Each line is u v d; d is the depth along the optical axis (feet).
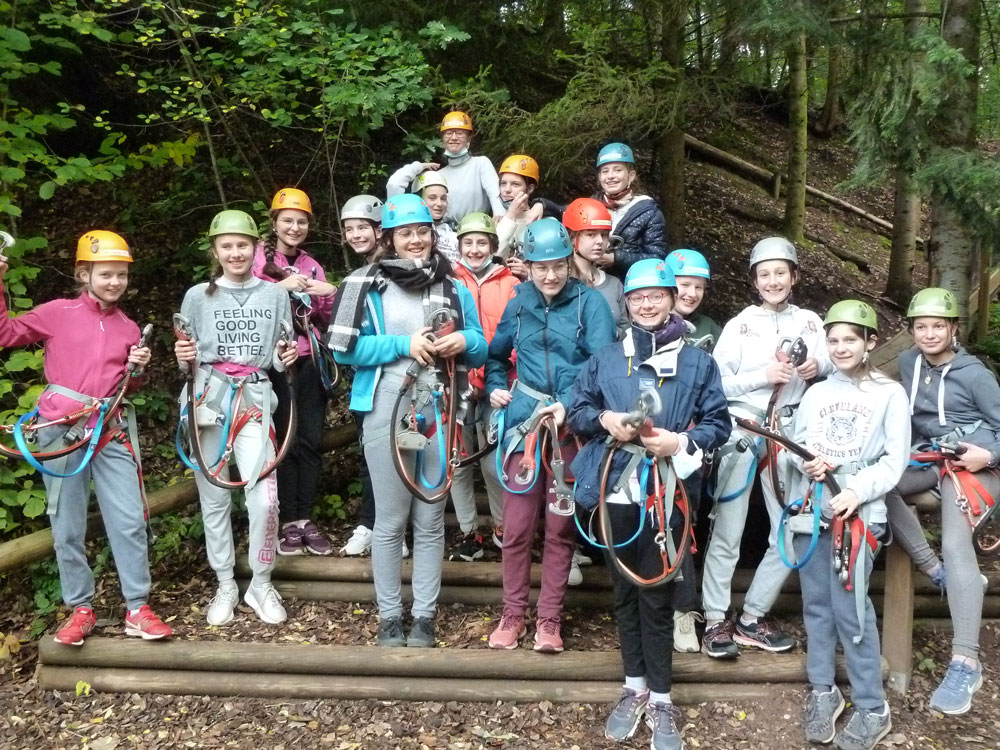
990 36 14.19
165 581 12.09
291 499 12.33
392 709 10.07
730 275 23.40
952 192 12.37
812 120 39.63
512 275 12.37
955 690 10.16
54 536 10.21
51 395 10.07
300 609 11.68
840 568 9.53
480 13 17.54
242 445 10.87
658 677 9.32
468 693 10.21
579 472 9.21
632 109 16.29
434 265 10.21
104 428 10.30
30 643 11.15
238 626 11.14
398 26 16.74
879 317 23.41
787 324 10.81
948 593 10.39
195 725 9.75
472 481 12.61
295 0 15.94
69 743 9.43
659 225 12.64
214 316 10.73
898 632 10.60
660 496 8.82
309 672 10.37
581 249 11.37
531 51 19.02
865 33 12.75
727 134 35.01
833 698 9.81
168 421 15.97
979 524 10.21
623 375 9.12
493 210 14.32
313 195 20.56
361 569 12.01
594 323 10.09
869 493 9.40
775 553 10.75
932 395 10.73
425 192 12.94
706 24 17.13
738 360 10.75
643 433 8.54
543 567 10.57
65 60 19.24
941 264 14.76
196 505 13.44
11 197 13.19
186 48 16.03
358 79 14.85
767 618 11.73
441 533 10.73
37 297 17.49
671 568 8.81
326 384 12.22
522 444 10.18
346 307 9.91
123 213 19.49
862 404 9.66
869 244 30.63
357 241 12.16
